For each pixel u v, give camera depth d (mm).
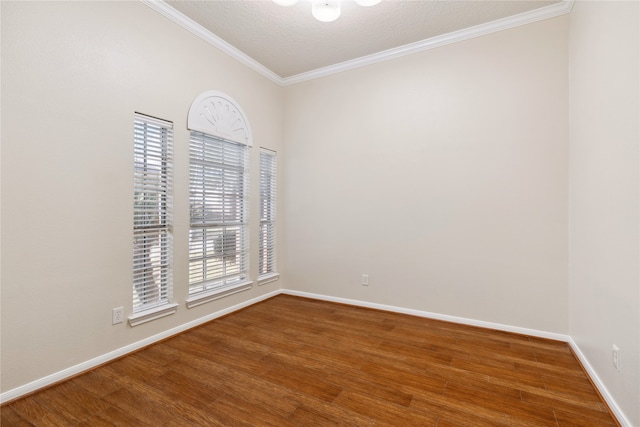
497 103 2910
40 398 1824
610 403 1710
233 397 1849
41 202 1927
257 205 3748
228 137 3309
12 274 1812
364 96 3598
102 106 2236
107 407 1746
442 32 3049
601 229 1878
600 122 1895
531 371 2156
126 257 2402
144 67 2516
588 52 2125
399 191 3389
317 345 2584
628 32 1521
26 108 1855
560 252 2668
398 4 2623
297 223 4082
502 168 2891
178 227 2805
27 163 1865
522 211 2812
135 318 2436
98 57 2211
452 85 3111
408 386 1971
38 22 1904
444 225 3152
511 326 2857
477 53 2994
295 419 1653
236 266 3516
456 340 2678
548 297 2717
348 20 2852
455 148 3094
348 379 2055
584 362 2186
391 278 3445
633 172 1469
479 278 2994
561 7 2623
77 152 2096
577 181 2393
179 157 2805
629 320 1511
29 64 1863
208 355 2395
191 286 2996
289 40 3195
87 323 2164
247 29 2998
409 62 3334
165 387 1949
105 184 2258
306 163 4004
